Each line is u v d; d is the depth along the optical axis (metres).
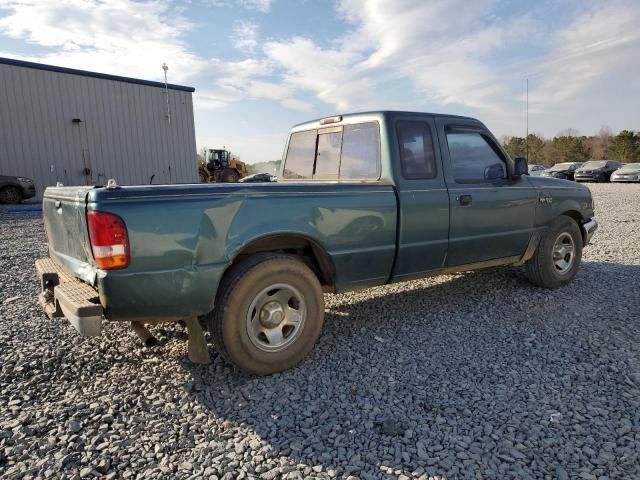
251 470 2.20
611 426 2.49
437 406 2.74
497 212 4.52
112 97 20.53
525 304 4.68
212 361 3.45
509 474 2.13
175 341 3.81
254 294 3.08
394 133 3.91
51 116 18.95
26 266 6.70
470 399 2.83
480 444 2.36
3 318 4.39
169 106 22.48
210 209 2.91
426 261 4.08
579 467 2.17
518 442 2.37
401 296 5.07
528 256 4.98
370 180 4.02
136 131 21.41
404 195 3.83
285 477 2.14
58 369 3.32
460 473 2.14
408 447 2.35
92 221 2.65
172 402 2.87
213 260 2.93
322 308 3.43
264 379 3.14
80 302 2.70
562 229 5.16
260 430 2.54
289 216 3.22
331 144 4.50
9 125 18.00
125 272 2.69
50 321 4.30
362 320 4.31
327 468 2.20
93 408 2.77
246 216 3.05
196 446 2.40
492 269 6.14
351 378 3.14
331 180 4.50
